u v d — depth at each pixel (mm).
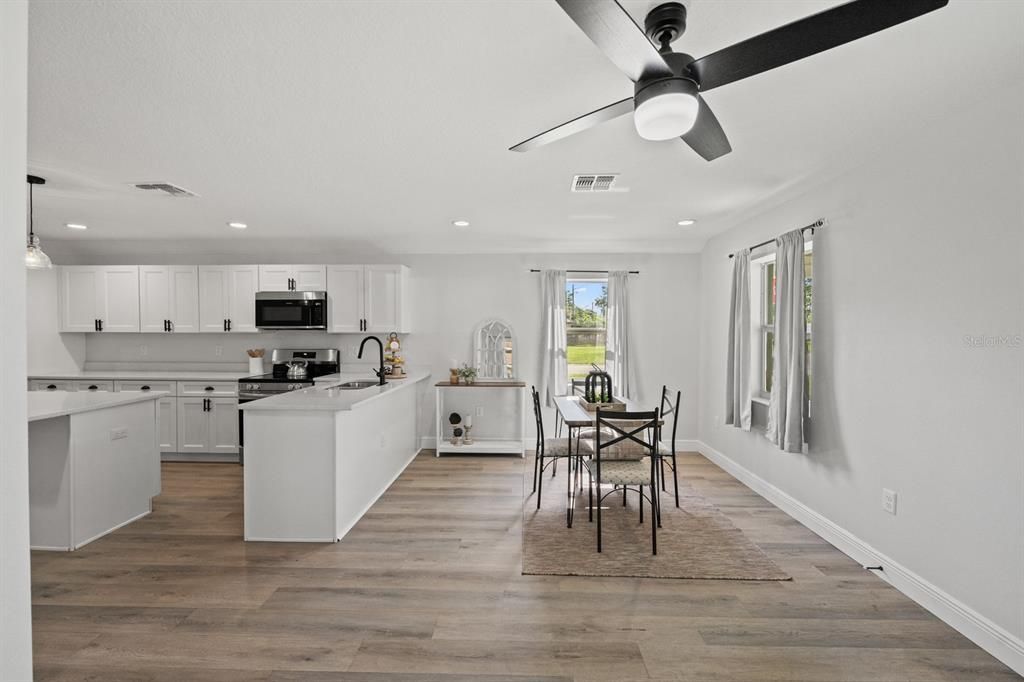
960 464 2215
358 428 3623
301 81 1988
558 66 1877
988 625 2078
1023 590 1944
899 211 2580
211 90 2061
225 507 3852
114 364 5816
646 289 5719
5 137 835
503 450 5484
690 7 1536
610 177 3242
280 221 4527
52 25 1611
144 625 2260
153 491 3754
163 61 1838
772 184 3373
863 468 2857
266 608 2402
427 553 3020
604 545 3135
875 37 1684
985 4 1517
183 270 5457
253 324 5441
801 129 2467
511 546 3123
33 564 2877
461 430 5559
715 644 2135
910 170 2506
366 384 4723
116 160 2895
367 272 5430
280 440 3205
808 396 3410
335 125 2416
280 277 5453
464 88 2049
